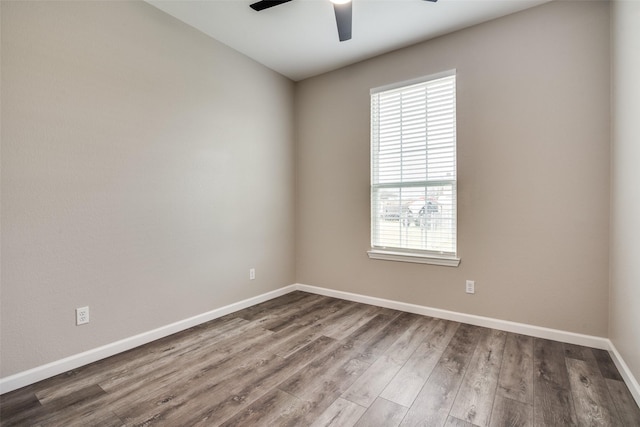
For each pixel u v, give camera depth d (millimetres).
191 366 2143
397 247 3299
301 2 2467
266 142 3643
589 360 2176
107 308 2279
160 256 2609
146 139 2504
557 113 2473
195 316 2883
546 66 2506
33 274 1937
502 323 2715
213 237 3045
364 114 3480
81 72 2131
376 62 3375
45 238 1981
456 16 2660
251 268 3457
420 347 2412
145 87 2494
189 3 2502
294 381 1954
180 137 2750
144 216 2498
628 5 1896
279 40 3062
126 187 2381
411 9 2559
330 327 2828
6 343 1841
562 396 1780
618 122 2098
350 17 2197
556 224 2494
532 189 2576
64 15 2051
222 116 3119
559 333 2488
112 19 2291
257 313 3213
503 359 2209
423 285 3131
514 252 2662
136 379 1979
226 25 2807
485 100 2756
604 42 2303
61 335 2055
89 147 2176
